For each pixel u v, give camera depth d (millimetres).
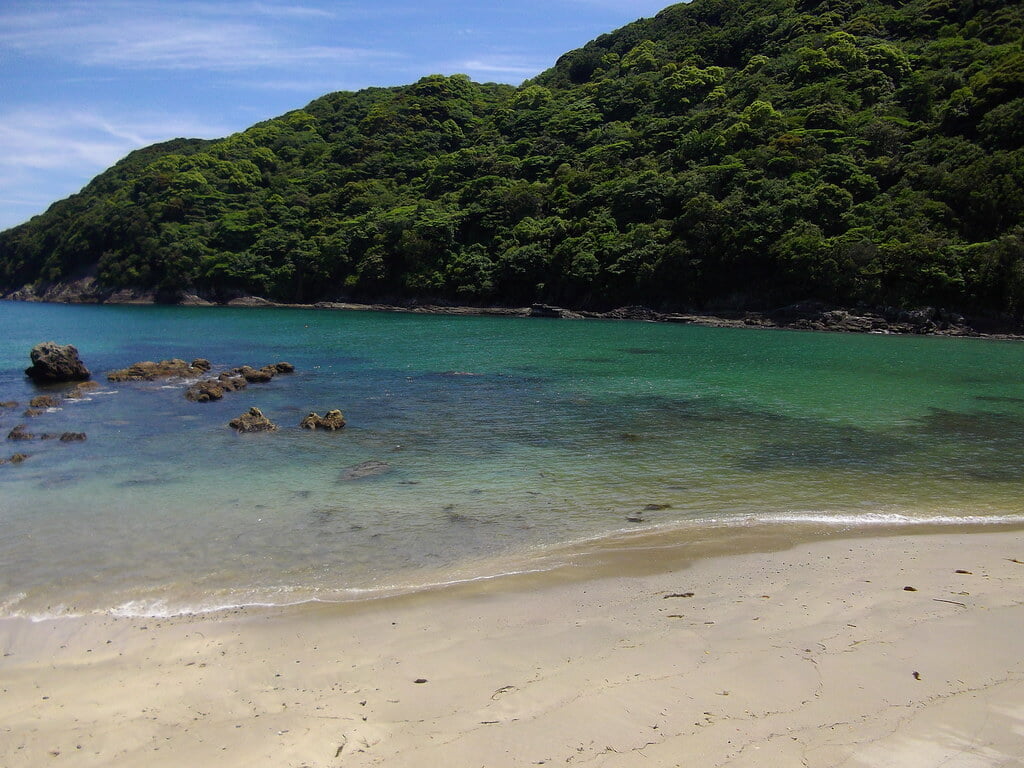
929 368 34031
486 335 51500
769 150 70750
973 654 7297
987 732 5895
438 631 8188
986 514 12906
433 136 111625
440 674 7090
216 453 17281
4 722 6301
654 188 74562
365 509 13117
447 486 14688
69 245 106312
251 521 12352
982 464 16562
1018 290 51938
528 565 10453
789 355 39500
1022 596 8898
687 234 69000
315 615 8711
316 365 34625
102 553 10812
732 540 11539
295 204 102625
